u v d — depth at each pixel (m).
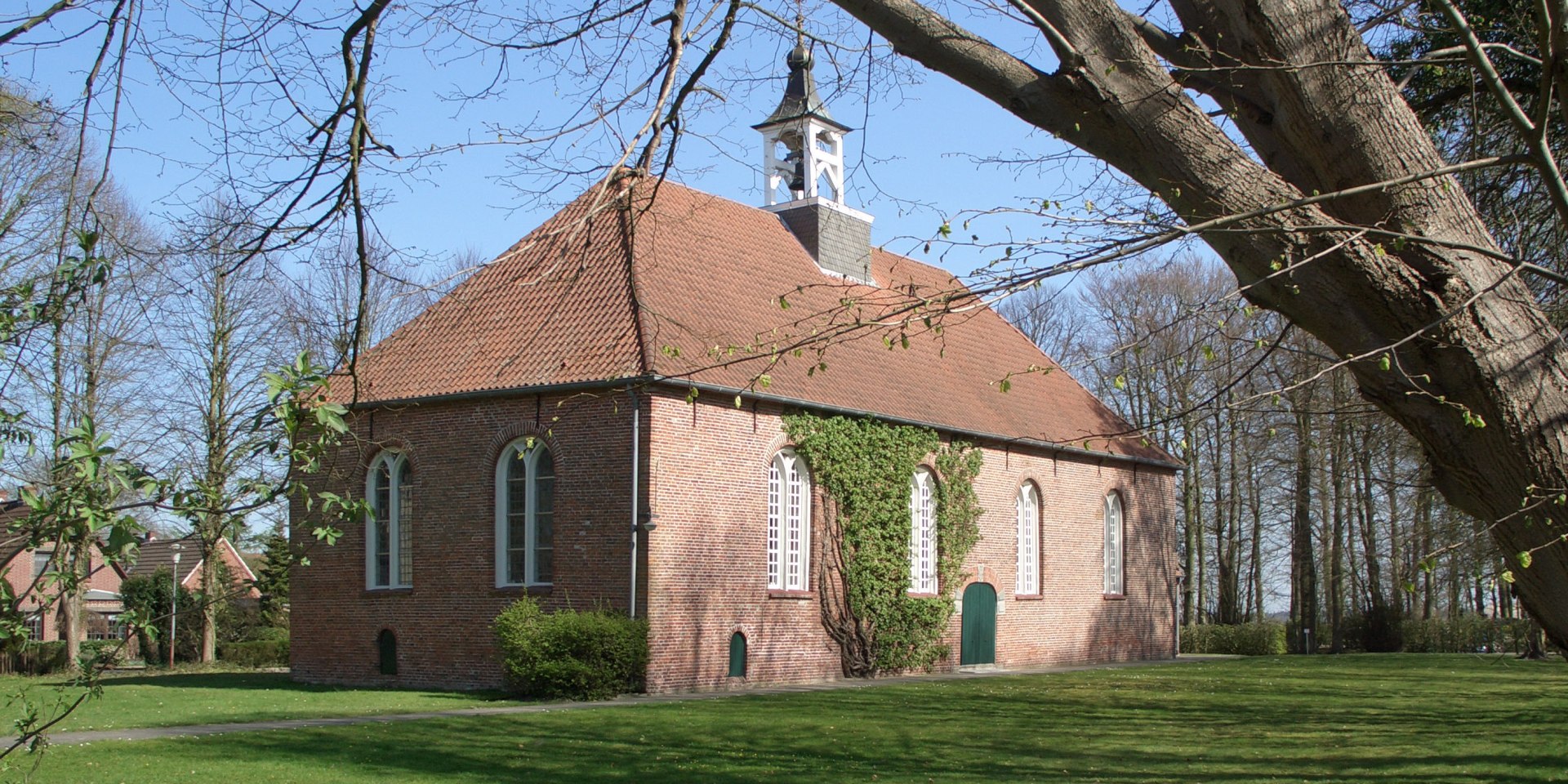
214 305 37.12
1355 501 46.47
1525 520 5.96
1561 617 6.04
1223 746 17.62
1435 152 6.07
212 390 38.34
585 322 27.66
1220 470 54.31
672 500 25.92
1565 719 20.67
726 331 28.58
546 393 26.66
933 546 33.19
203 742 17.58
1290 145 6.25
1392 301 5.86
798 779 14.48
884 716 21.45
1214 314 7.68
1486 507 6.11
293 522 29.97
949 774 14.91
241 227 7.99
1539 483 5.82
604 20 8.55
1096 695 26.14
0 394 7.12
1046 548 37.44
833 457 29.75
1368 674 33.16
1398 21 7.73
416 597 28.09
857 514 30.36
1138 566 42.12
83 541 6.22
